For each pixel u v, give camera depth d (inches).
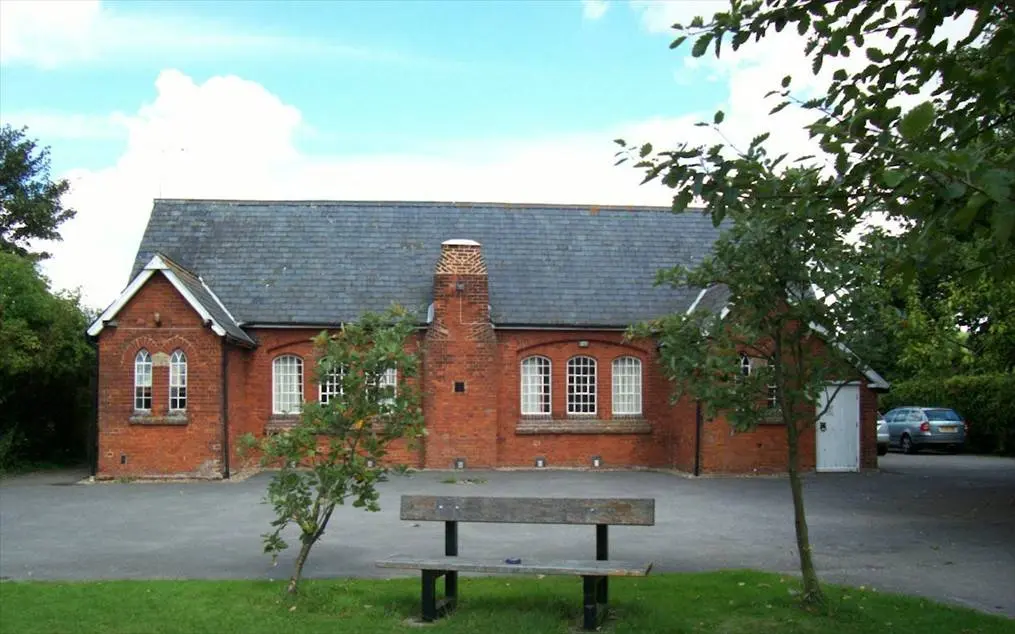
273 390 1072.8
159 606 374.6
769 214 260.7
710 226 1238.3
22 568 482.6
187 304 959.0
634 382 1112.8
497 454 1072.2
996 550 541.3
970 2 215.8
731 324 386.9
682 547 550.6
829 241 363.9
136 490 863.1
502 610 377.4
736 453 1004.6
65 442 1183.6
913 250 195.8
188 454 951.0
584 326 1088.2
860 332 373.4
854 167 226.8
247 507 738.2
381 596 400.5
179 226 1177.4
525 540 573.9
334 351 394.0
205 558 511.8
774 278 373.7
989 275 239.3
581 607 381.1
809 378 381.1
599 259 1175.0
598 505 378.0
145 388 961.5
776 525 642.8
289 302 1084.5
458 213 1225.4
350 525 639.8
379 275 1130.0
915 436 1439.5
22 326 1008.9
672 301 1130.0
